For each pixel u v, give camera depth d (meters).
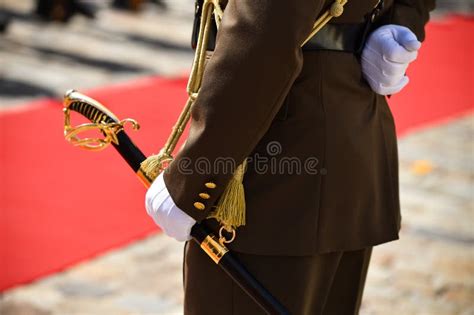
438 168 20.31
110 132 7.18
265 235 6.91
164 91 25.05
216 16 6.87
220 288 7.19
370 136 7.34
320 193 6.95
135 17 38.12
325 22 6.79
